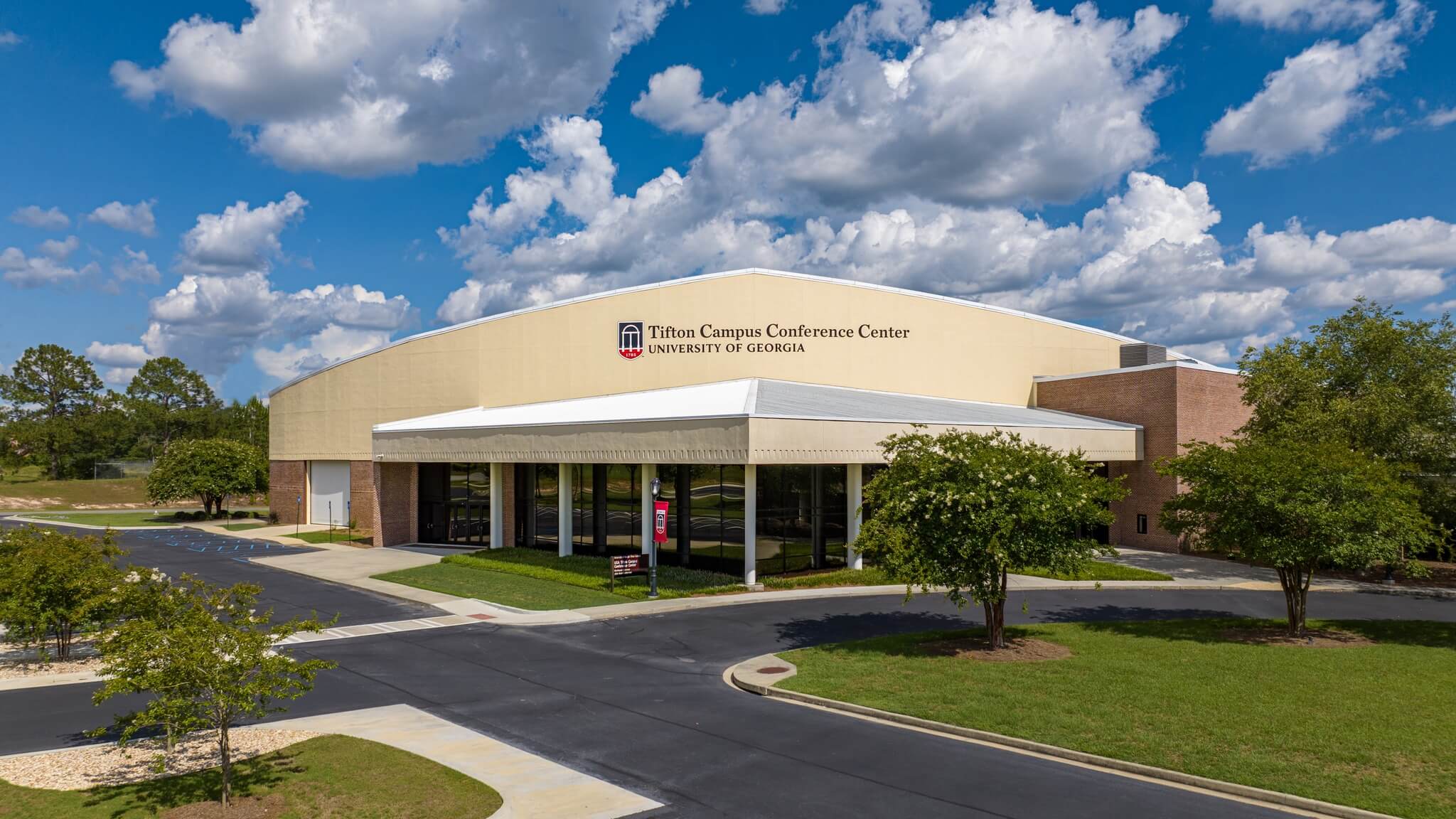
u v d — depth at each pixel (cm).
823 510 3509
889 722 1536
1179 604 2712
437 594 2995
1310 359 3572
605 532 3903
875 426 3234
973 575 1981
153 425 12356
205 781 1227
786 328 4331
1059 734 1402
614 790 1204
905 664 1886
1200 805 1146
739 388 3856
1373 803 1107
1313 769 1225
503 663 2017
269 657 1188
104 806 1130
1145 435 4084
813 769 1294
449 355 4850
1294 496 2078
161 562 4003
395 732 1484
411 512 4716
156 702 1147
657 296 4403
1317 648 1988
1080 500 1975
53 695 1758
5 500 8800
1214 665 1812
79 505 9012
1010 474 1966
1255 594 2903
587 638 2294
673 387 4347
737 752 1372
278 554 4341
